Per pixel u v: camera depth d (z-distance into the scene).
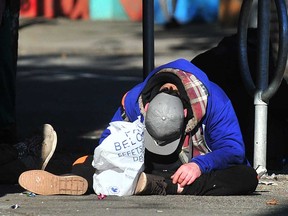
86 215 11.49
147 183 13.07
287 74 28.34
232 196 13.34
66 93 31.47
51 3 64.50
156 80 13.16
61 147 19.42
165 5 59.31
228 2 58.53
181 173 13.09
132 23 62.22
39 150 14.55
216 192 13.28
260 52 15.10
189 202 12.65
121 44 49.31
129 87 33.22
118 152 12.94
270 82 15.32
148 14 16.41
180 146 13.29
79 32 55.53
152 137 12.94
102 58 44.41
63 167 16.53
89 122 24.61
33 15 64.25
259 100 15.16
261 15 15.04
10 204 12.37
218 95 13.33
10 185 14.46
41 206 12.19
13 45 18.94
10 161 14.45
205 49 47.06
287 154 17.47
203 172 13.18
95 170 13.58
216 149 13.39
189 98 13.02
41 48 48.03
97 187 13.11
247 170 13.39
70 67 40.50
